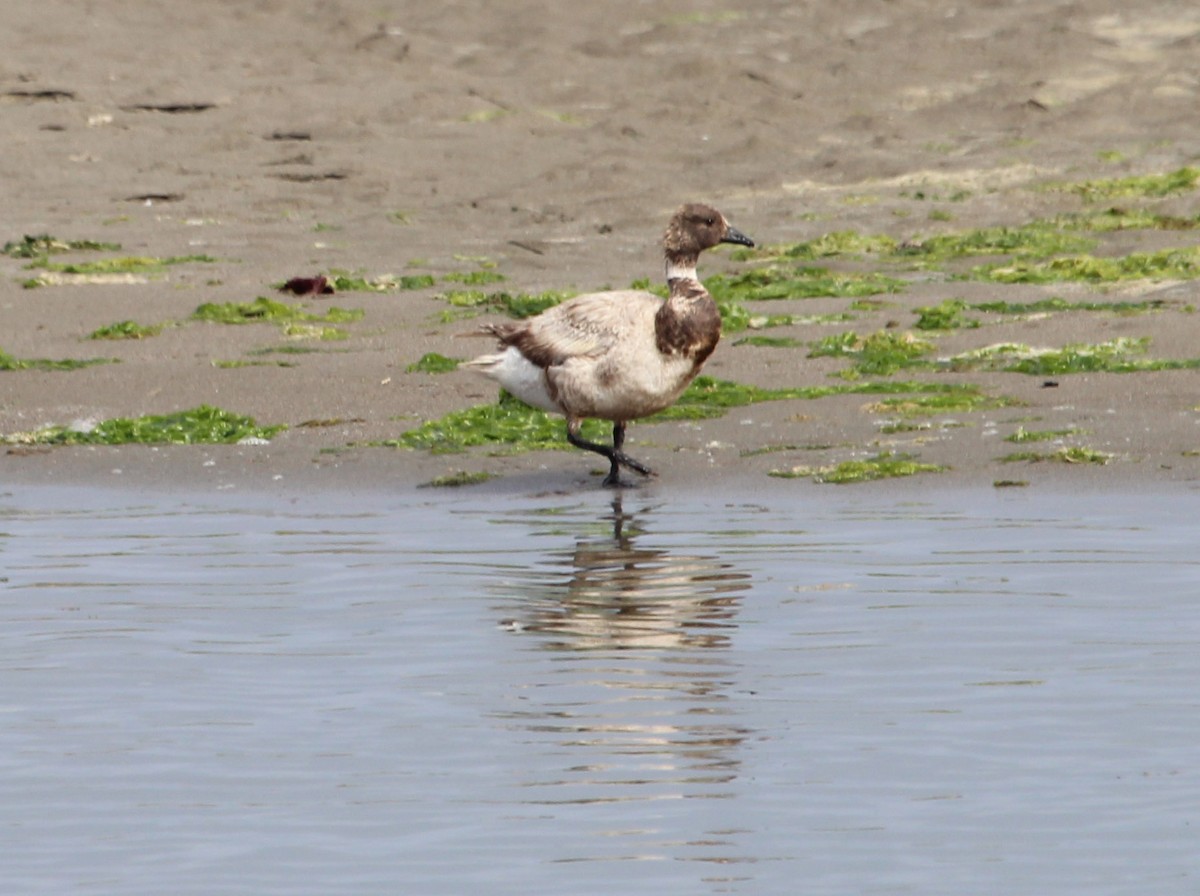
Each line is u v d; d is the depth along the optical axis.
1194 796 8.68
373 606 12.21
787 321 22.22
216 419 18.61
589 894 7.88
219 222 29.23
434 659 10.97
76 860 8.30
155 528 14.94
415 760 9.34
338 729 9.80
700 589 12.41
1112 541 13.46
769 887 7.90
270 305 23.56
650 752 9.35
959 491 15.30
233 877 8.11
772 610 11.84
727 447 17.16
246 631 11.69
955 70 35.81
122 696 10.43
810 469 16.25
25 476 17.14
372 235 28.39
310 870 8.16
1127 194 28.56
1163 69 34.84
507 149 32.78
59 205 30.23
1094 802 8.65
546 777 9.07
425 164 32.16
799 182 30.67
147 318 23.55
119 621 11.98
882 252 26.25
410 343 21.94
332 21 39.38
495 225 28.98
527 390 16.41
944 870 8.02
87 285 25.36
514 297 23.92
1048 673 10.42
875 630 11.33
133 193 30.81
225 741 9.67
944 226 27.58
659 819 8.57
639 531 14.32
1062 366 19.39
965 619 11.52
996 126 33.00
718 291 24.09
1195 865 8.02
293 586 12.81
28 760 9.45
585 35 38.66
